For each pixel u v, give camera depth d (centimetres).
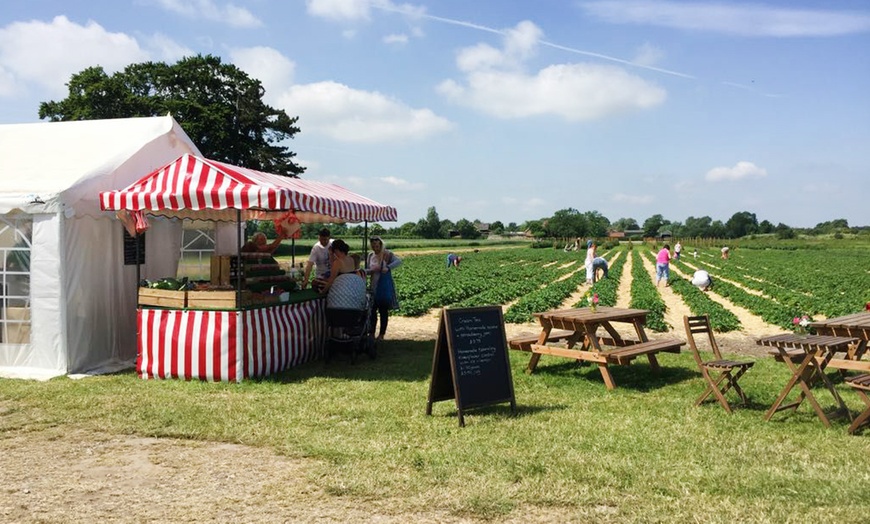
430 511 524
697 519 498
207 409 826
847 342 768
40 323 1059
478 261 5638
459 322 795
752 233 18400
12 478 600
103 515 518
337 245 1165
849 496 541
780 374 1050
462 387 777
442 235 15438
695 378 1028
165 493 562
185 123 4544
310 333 1181
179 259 1392
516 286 2827
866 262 5972
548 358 1213
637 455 650
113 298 1165
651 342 1048
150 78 4866
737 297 2400
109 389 939
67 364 1058
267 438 708
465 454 648
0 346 1082
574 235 14825
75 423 771
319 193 1201
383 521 506
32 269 1055
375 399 883
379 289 1358
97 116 4619
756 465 623
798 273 4181
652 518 501
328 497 551
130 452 673
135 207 1016
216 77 4934
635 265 4903
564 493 551
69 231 1058
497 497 543
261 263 1180
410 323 1797
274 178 1177
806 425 757
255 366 1017
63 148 1245
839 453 657
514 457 641
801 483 573
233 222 1502
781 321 1805
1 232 1067
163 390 934
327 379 1015
